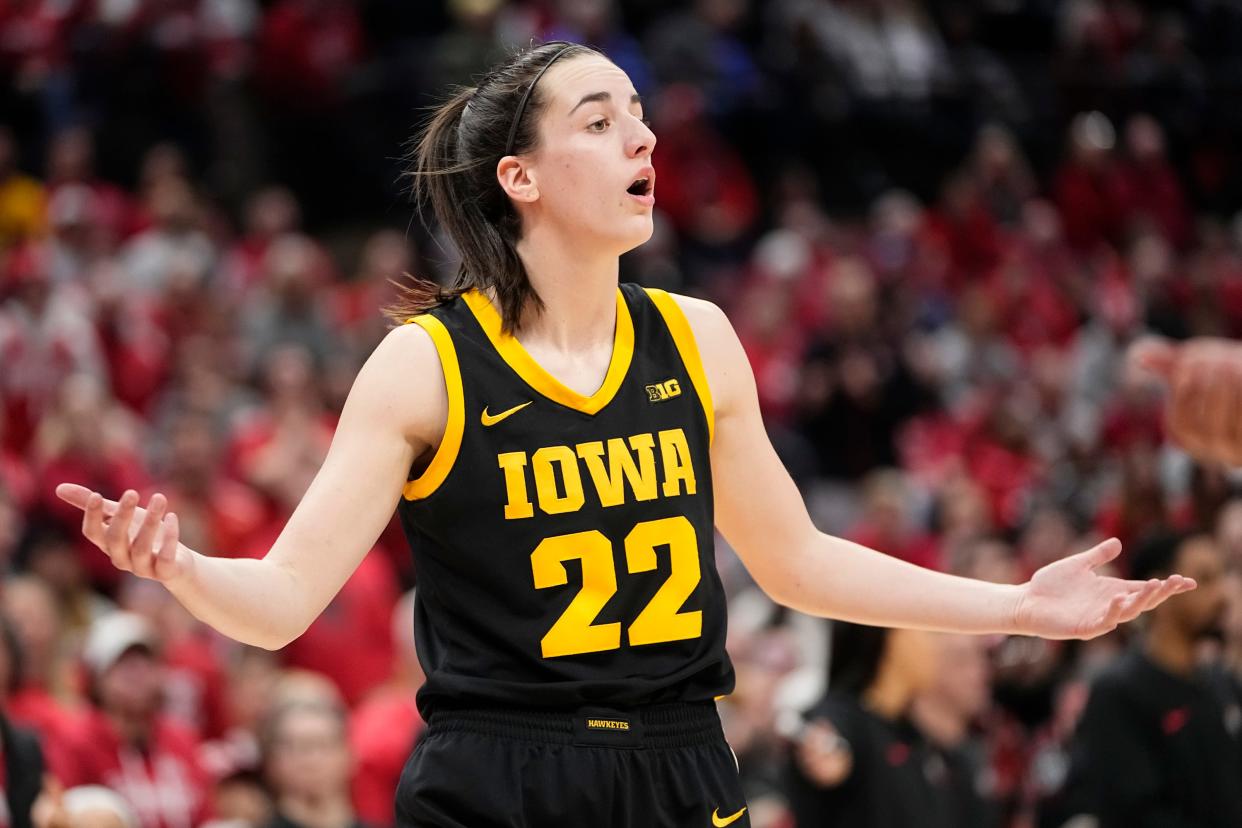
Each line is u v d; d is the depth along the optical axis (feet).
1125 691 54.75
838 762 52.44
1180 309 138.62
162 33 130.21
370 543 26.50
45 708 62.13
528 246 28.12
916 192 147.95
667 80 139.74
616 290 28.50
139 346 102.53
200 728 72.84
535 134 27.81
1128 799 54.13
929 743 54.75
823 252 132.16
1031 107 154.20
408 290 28.86
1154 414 114.42
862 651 54.19
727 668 27.68
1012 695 74.33
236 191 131.75
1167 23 163.94
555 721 26.20
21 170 128.26
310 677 75.36
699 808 26.71
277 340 104.68
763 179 143.43
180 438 85.92
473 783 26.08
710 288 129.18
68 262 109.19
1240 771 54.29
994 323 129.70
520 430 26.91
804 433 116.47
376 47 143.64
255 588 24.97
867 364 116.88
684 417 27.91
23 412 97.25
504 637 26.37
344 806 56.39
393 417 26.73
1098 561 27.76
